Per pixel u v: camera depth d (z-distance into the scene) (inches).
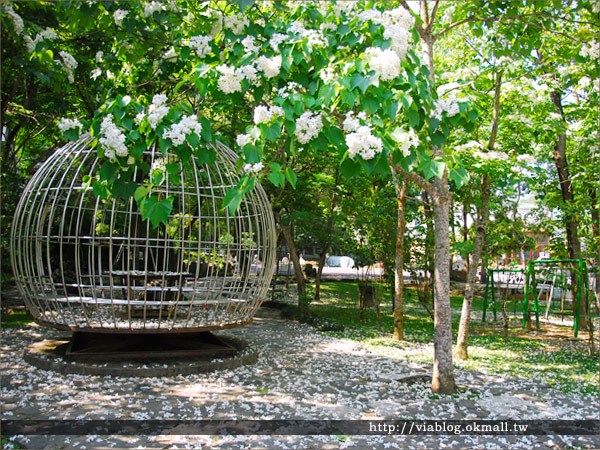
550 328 399.5
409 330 364.5
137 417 167.3
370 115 135.6
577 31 247.1
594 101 280.8
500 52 243.6
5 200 293.1
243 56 145.5
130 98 141.6
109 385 204.4
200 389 202.8
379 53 125.5
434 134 145.9
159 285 317.7
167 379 216.8
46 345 267.1
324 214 486.6
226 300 244.1
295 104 128.0
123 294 319.9
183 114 136.2
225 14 166.9
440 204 205.2
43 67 177.8
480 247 273.1
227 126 311.6
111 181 137.5
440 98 155.0
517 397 200.2
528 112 277.7
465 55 292.8
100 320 225.1
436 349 207.6
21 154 408.2
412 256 386.6
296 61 140.7
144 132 137.1
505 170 245.4
